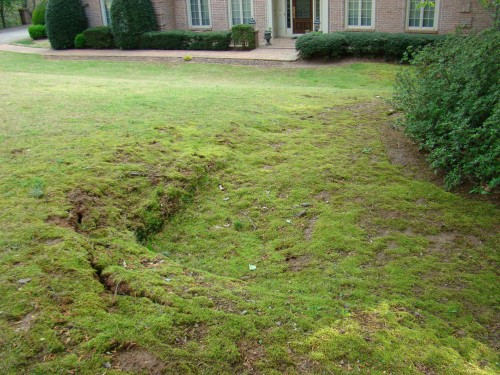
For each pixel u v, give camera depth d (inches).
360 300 161.9
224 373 125.8
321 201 224.4
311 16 816.3
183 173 231.3
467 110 243.4
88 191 204.8
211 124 295.3
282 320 146.3
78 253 163.9
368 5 713.0
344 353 135.0
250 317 145.5
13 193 198.4
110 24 852.6
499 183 225.0
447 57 286.5
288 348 135.6
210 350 131.8
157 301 148.3
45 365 121.3
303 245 193.6
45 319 134.5
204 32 781.3
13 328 130.9
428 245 197.3
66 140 255.3
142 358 127.6
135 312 142.7
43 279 149.6
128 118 298.5
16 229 173.3
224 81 574.9
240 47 778.2
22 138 257.3
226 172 243.3
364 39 652.7
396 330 146.8
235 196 225.8
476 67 251.6
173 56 728.3
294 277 175.0
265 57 689.0
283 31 842.2
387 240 198.2
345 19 733.3
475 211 220.4
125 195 209.0
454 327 153.7
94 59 766.5
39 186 203.6
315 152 270.7
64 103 338.0
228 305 150.9
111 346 129.7
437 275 178.5
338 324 146.9
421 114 272.5
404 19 692.1
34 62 746.2
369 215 214.8
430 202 227.1
